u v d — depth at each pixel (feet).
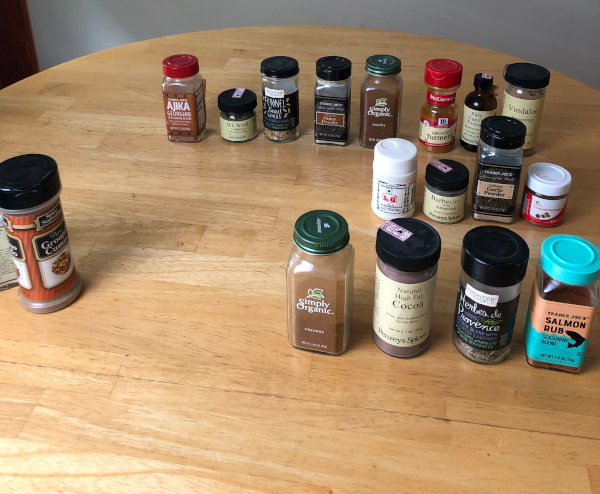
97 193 3.61
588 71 7.86
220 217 3.42
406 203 3.34
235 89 4.21
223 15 8.22
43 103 4.50
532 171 3.29
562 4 7.42
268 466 2.15
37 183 2.49
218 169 3.84
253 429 2.28
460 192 3.27
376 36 5.37
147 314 2.79
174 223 3.37
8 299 2.90
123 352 2.61
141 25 8.46
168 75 3.85
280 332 2.70
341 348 2.58
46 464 2.15
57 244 2.70
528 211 3.34
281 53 5.10
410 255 2.29
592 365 2.53
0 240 2.79
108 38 8.64
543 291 2.34
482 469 2.14
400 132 4.17
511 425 2.29
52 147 4.01
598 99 4.47
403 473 2.12
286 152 4.03
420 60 4.95
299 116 4.40
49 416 2.33
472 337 2.48
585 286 2.29
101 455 2.18
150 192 3.62
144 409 2.36
